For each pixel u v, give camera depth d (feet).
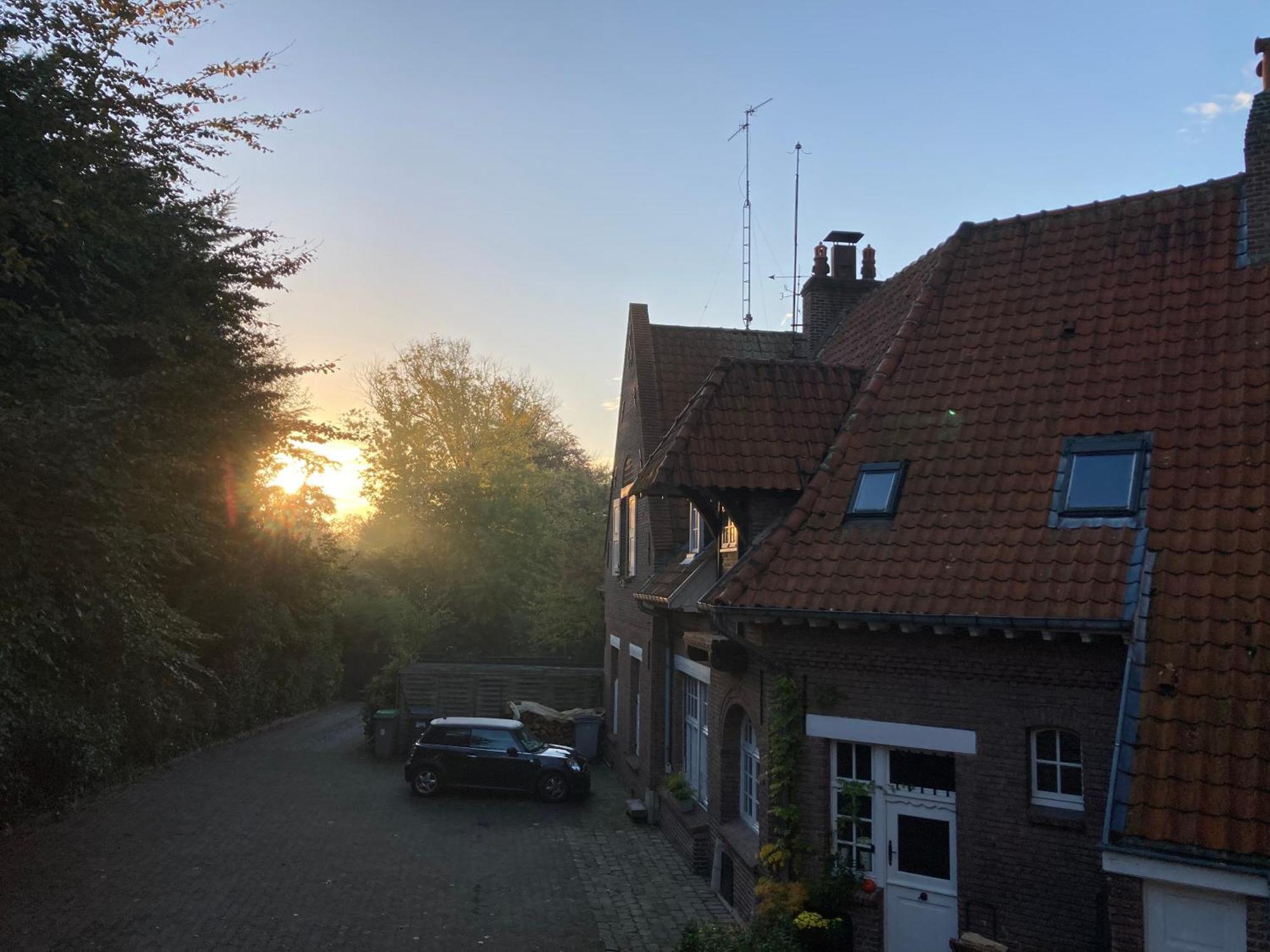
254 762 75.92
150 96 41.32
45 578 35.91
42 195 36.17
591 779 71.15
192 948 35.83
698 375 65.16
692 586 47.03
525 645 123.44
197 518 55.42
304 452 54.29
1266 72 37.45
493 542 126.21
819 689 33.37
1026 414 35.01
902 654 31.76
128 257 45.06
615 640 75.82
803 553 34.27
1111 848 22.67
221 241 53.57
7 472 32.27
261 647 92.27
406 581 132.98
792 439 40.98
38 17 37.60
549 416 156.87
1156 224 39.19
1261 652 25.30
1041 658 29.45
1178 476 30.60
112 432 36.11
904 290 53.57
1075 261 39.70
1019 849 29.40
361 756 81.35
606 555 85.10
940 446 35.45
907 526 33.40
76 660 48.16
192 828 53.26
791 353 67.46
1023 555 30.60
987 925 29.60
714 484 38.73
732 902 42.39
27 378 37.22
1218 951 22.08
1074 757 29.63
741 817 44.32
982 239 43.09
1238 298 34.94
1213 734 24.07
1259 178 36.47
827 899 31.86
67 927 37.06
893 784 32.42
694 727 54.03
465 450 145.28
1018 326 38.42
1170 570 28.25
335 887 44.11
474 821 58.75
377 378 145.48
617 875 48.11
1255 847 21.77
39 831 50.44
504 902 43.27
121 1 38.42
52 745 50.93
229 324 54.70
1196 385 33.01
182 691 75.31
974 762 30.32
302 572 93.25
